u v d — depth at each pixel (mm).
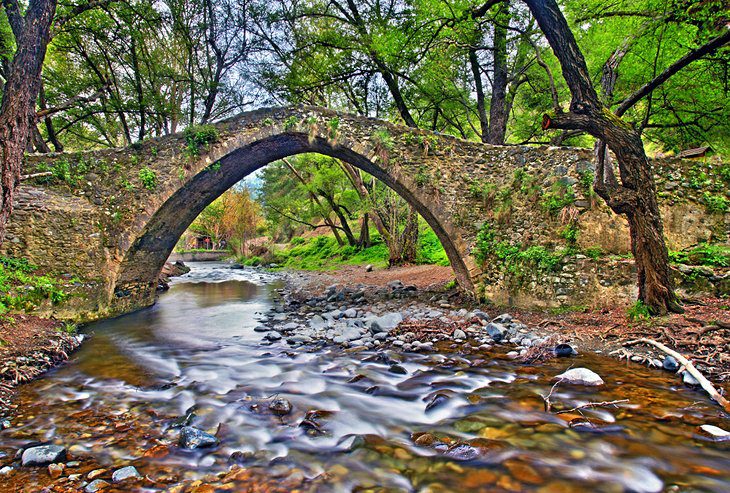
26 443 3445
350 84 16000
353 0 13844
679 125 10875
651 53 9242
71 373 5621
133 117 16562
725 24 6449
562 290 7785
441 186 9484
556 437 3312
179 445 3385
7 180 5812
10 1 6344
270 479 2854
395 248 18984
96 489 2727
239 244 33531
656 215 6129
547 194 8391
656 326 5895
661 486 2641
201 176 9961
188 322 9445
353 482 2799
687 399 3990
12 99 5848
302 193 29547
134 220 9438
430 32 10219
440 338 6945
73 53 13438
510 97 14102
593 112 5906
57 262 8742
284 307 11297
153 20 12531
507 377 4941
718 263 6863
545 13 5809
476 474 2834
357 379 5027
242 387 4926
